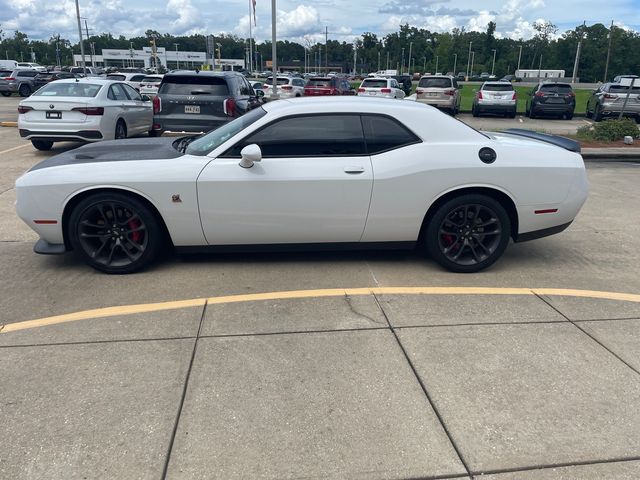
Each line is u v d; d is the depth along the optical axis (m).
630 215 6.96
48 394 2.98
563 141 5.15
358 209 4.58
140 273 4.73
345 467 2.48
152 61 94.06
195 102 10.80
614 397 3.01
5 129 15.38
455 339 3.61
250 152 4.28
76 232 4.55
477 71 115.56
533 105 21.66
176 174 4.45
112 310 3.99
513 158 4.65
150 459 2.52
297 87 25.66
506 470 2.48
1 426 2.72
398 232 4.72
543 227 4.86
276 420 2.78
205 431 2.70
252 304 4.11
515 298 4.29
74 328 3.72
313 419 2.79
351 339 3.59
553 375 3.21
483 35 119.38
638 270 5.01
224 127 5.05
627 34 81.06
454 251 4.81
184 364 3.28
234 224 4.57
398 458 2.54
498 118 22.11
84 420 2.77
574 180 4.76
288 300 4.19
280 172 4.47
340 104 4.64
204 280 4.58
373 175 4.52
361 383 3.11
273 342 3.55
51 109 10.41
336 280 4.61
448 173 4.55
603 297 4.35
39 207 4.47
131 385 3.07
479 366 3.29
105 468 2.46
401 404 2.93
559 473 2.46
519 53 106.94
